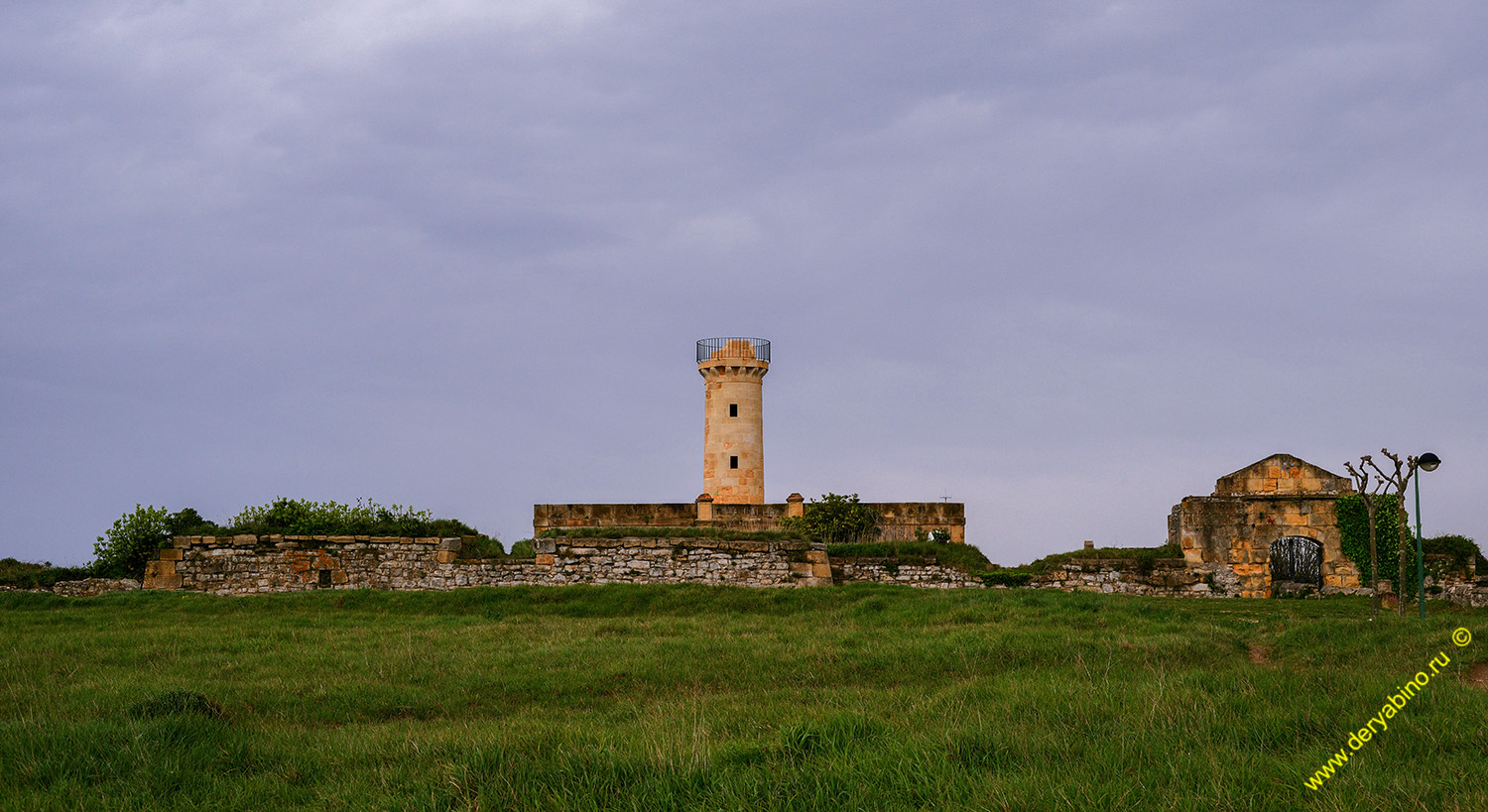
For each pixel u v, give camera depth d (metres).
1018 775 8.34
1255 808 7.49
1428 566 28.45
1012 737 9.43
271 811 8.54
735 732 10.64
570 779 8.64
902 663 15.44
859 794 8.02
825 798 7.99
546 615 24.39
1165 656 15.29
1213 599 28.14
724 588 26.02
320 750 10.31
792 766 8.72
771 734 10.20
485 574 28.55
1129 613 21.41
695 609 24.67
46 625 21.23
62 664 15.75
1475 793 7.55
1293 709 10.15
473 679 14.50
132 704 11.50
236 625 21.12
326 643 18.08
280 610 24.25
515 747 9.59
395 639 18.48
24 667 15.47
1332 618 21.28
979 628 18.70
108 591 28.41
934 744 9.12
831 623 21.25
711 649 16.72
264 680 14.37
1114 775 8.26
